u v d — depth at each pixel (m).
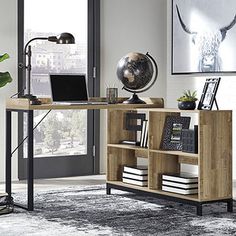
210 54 6.97
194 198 4.93
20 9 6.71
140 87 5.70
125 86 5.75
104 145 7.35
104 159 7.36
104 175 7.21
